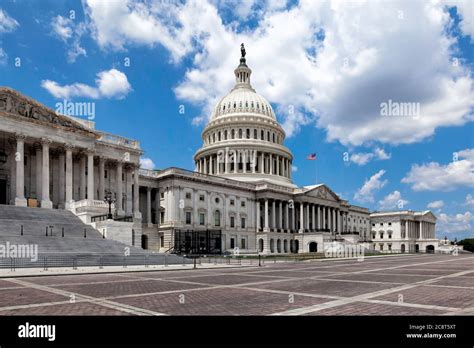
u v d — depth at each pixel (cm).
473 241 19288
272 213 11719
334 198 13962
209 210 10069
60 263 3994
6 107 5903
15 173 6303
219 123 13788
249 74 15762
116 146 7519
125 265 4247
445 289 2200
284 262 6194
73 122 6638
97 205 5975
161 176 9425
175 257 5081
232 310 1544
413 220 19088
